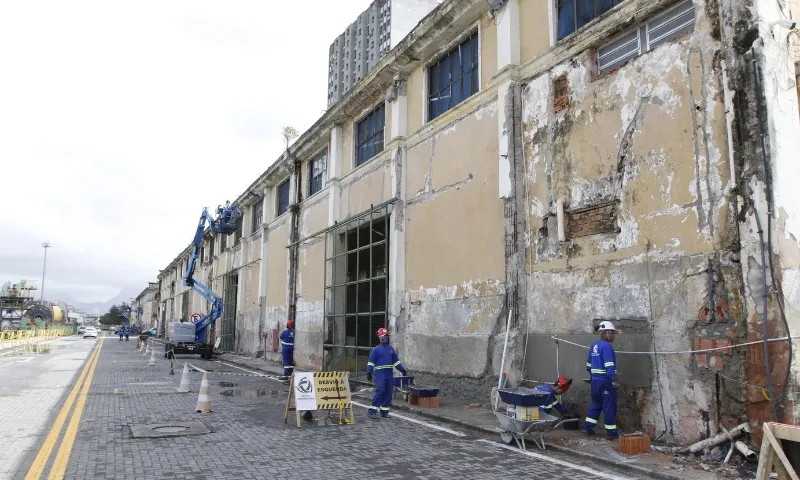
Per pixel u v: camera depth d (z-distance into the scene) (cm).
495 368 1126
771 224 675
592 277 930
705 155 765
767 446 417
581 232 966
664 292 801
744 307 695
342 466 681
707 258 747
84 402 1181
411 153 1547
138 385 1520
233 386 1561
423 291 1417
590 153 962
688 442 744
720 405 709
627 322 853
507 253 1117
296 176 2477
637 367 827
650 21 898
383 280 1616
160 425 927
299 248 2366
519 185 1117
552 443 790
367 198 1794
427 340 1374
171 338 2839
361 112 1894
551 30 1094
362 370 1681
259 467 670
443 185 1382
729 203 728
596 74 982
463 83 1373
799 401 641
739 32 731
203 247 4744
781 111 706
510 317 1085
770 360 658
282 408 1144
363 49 11362
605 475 646
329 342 1972
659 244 818
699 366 739
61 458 700
